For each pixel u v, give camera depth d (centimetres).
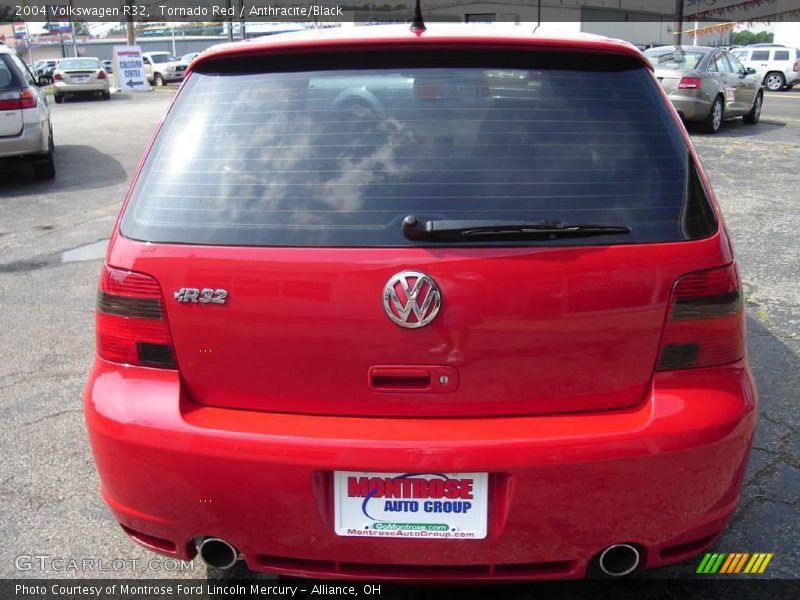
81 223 775
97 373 221
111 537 290
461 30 244
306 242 204
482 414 203
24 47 6650
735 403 207
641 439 197
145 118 1797
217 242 208
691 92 1305
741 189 873
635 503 201
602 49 229
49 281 597
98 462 219
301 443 197
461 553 202
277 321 202
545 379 202
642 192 211
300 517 202
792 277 571
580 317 200
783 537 279
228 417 206
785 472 320
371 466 195
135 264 212
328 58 232
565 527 200
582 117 220
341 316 200
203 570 272
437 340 199
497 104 221
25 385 418
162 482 207
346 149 215
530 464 194
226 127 226
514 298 198
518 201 206
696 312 206
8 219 800
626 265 201
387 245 201
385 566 208
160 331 210
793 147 1174
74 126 1653
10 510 305
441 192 207
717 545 276
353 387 203
